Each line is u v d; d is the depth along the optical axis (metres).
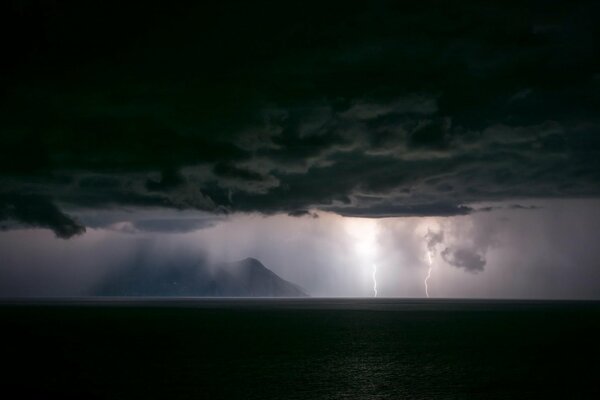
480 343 62.38
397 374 40.06
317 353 52.25
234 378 37.72
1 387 33.50
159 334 71.62
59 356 47.94
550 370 42.09
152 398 31.12
